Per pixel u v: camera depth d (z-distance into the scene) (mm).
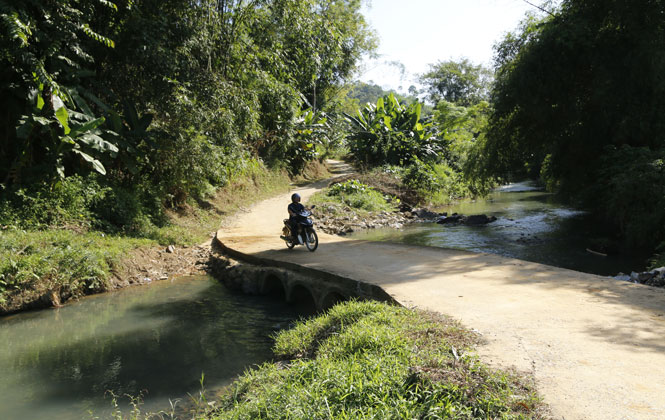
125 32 12656
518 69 14609
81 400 4859
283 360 5430
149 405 4707
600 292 5883
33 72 10078
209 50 15055
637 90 13344
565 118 15031
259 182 25234
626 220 12250
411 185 27844
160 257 11594
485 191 19547
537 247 13148
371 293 6871
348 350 4480
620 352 3895
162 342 6602
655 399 3061
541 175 19359
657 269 7523
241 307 8469
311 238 10445
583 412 2949
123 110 13836
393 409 3068
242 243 12242
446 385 3258
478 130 19328
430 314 5293
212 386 5113
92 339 6754
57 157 11039
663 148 12211
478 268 7828
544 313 5121
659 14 12930
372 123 33969
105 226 11844
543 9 15586
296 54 22766
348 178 28828
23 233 9430
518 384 3369
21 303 8133
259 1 17281
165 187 15211
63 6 10562
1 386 5234
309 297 9141
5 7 9359
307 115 31688
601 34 14219
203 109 14312
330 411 3174
